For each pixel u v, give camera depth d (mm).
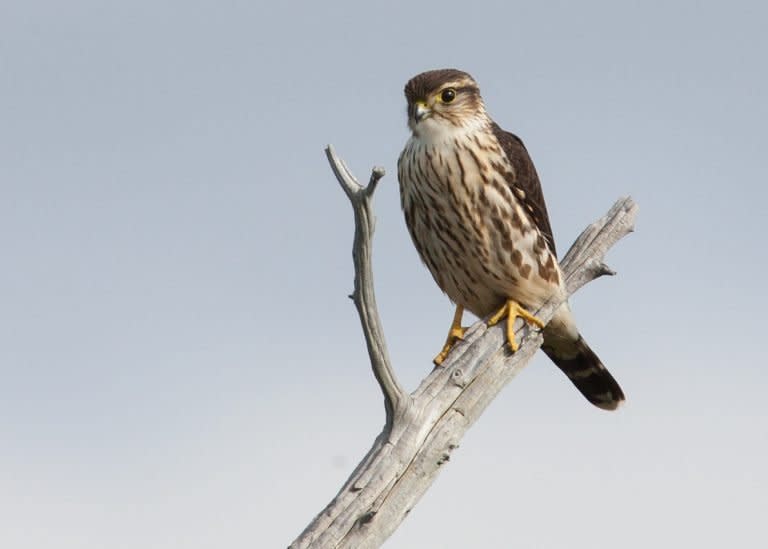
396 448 9406
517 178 12156
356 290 8594
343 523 9195
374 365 9055
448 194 12016
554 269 12102
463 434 10117
